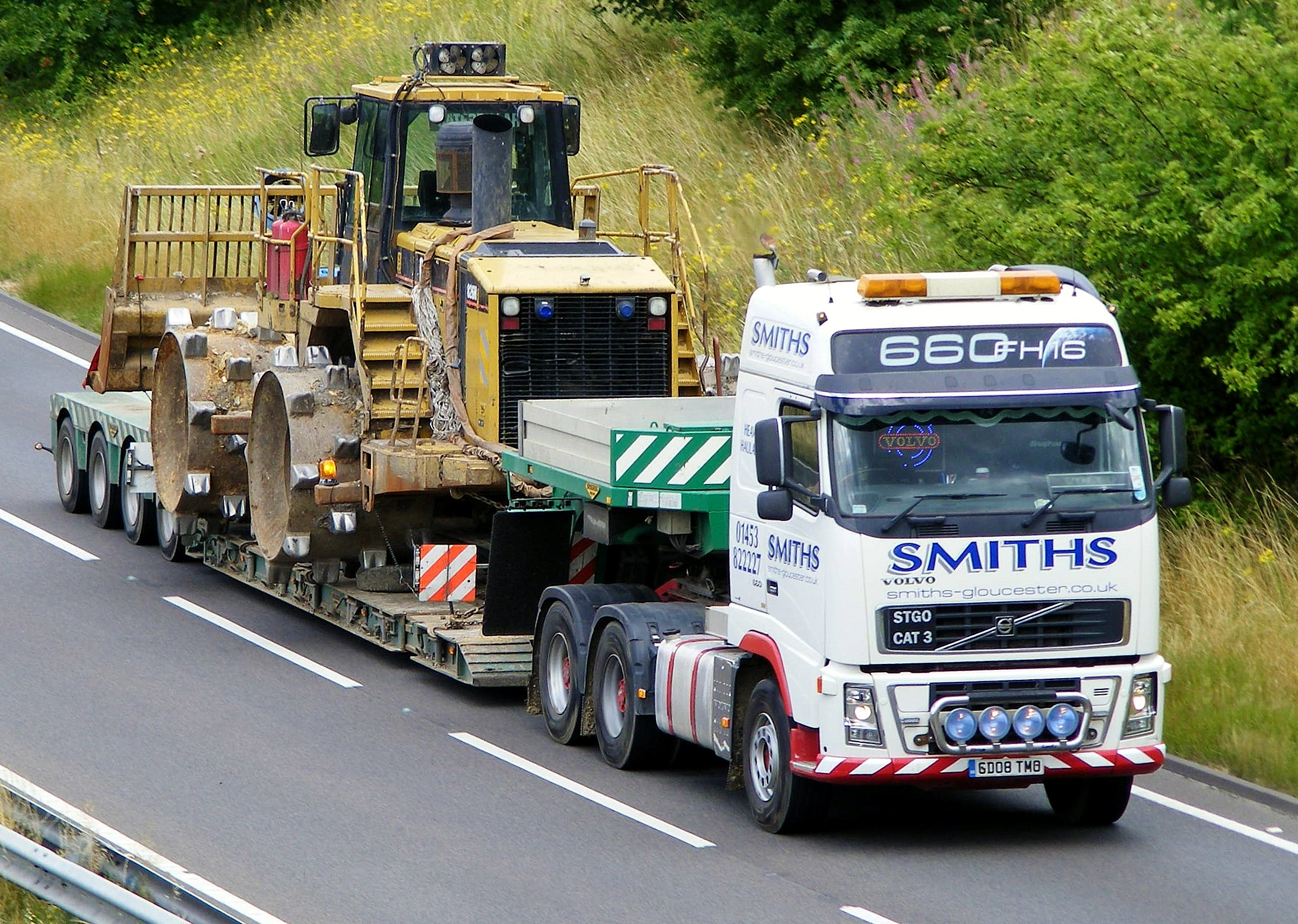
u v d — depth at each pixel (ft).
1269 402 174.19
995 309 123.85
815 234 255.70
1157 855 124.77
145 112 438.40
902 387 121.08
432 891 115.96
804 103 290.56
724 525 142.51
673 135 308.19
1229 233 158.10
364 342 176.14
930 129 184.55
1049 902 114.32
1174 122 165.48
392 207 182.70
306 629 188.44
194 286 226.79
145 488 213.05
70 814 126.62
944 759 120.16
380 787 138.62
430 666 166.40
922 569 120.06
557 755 149.07
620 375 170.19
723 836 128.36
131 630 184.96
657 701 141.28
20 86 496.64
